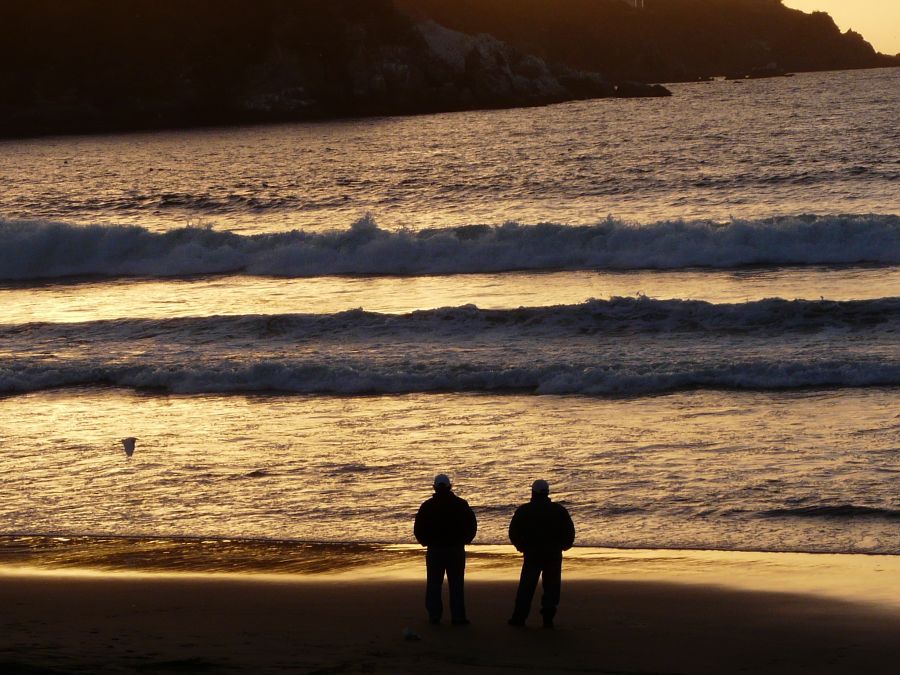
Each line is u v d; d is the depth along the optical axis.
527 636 41.41
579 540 55.19
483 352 94.19
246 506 62.41
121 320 110.62
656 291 119.81
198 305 124.38
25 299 134.00
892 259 130.25
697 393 81.50
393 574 51.03
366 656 38.50
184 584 49.84
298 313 114.81
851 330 95.44
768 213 168.00
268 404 84.69
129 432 78.19
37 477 68.75
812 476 62.62
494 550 54.38
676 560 51.75
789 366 83.69
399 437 74.31
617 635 41.53
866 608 44.31
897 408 75.00
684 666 37.97
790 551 52.44
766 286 119.44
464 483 64.50
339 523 59.25
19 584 50.19
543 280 129.75
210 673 35.81
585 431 73.56
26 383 92.12
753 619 43.34
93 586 49.66
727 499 59.84
